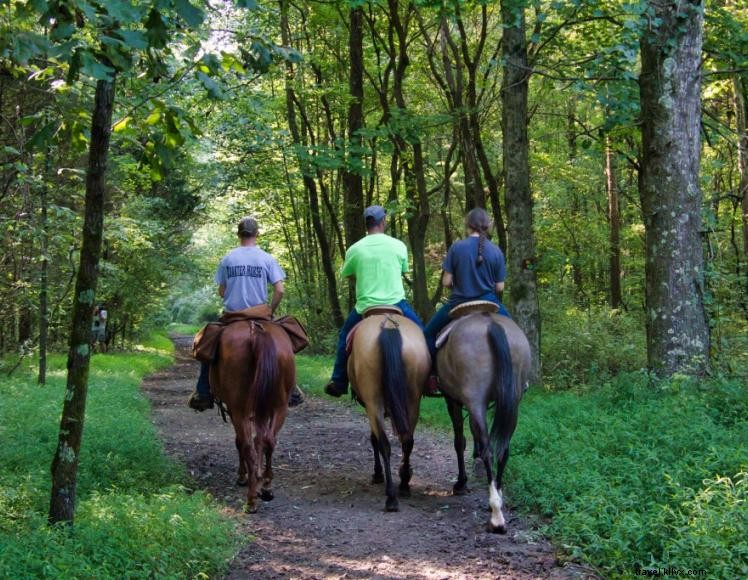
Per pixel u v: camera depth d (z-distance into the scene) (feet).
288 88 65.46
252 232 25.39
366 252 24.77
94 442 27.61
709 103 65.82
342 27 70.49
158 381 70.90
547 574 17.03
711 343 38.27
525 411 32.63
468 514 22.34
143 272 94.89
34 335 68.64
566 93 60.70
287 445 35.50
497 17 68.44
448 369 22.03
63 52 13.03
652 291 34.09
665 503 18.65
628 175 86.12
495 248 23.31
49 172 43.73
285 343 23.90
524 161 43.27
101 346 96.17
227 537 19.38
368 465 30.76
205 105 55.06
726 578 14.57
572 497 20.33
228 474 28.89
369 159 87.30
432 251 103.76
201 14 13.01
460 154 68.33
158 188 95.81
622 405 31.35
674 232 33.58
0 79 32.40
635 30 31.48
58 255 59.26
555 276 74.38
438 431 36.91
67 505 17.58
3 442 27.81
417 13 62.59
